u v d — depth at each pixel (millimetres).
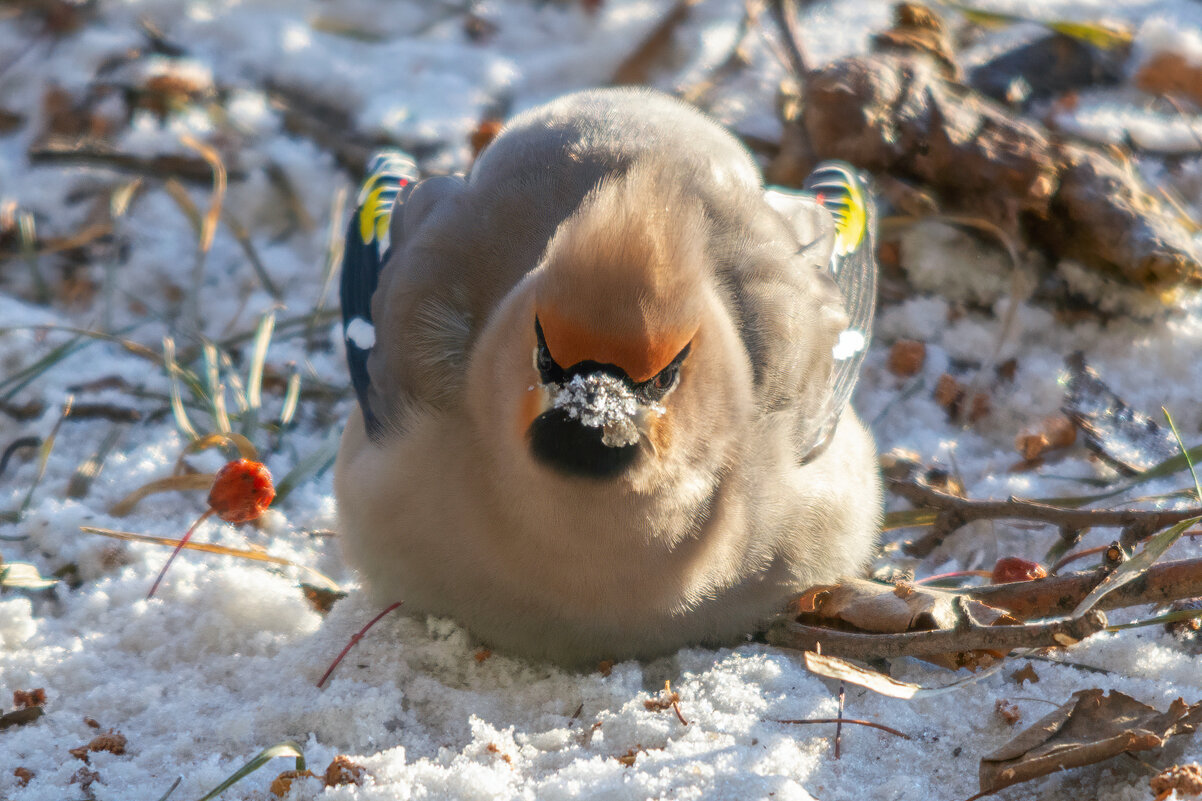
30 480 11000
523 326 8039
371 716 8125
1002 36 16453
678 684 8500
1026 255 12992
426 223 9484
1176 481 10898
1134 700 7609
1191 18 17297
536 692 8539
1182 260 12281
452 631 8953
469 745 7812
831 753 7699
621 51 16844
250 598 9180
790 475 8789
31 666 8625
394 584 8906
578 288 7531
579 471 7746
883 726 7820
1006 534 10578
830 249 10562
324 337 12930
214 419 11195
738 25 17125
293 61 16094
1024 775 7172
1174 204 13742
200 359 12305
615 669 8695
